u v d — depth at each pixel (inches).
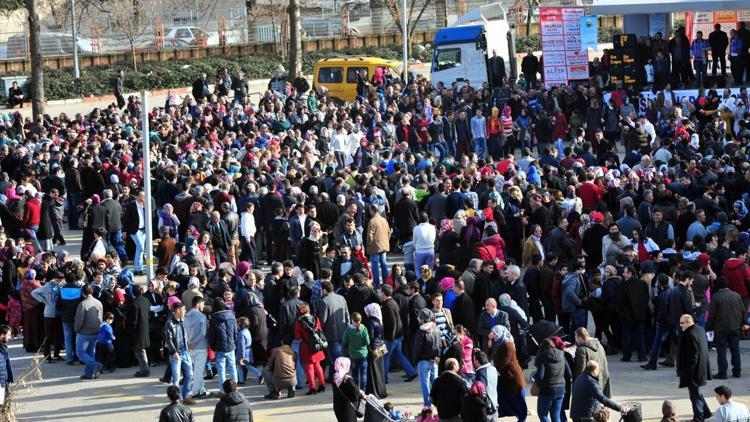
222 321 967.6
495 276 1040.8
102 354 1063.6
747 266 1058.1
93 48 3363.7
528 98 2046.0
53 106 2878.9
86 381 1053.2
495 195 1309.1
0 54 3302.2
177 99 2429.9
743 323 1009.5
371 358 937.5
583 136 1823.3
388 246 1264.8
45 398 1003.9
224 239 1286.9
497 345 862.5
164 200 1425.9
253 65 3289.9
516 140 1959.9
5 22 3479.3
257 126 1903.3
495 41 2519.7
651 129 1860.2
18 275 1224.2
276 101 2069.4
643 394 946.7
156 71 3132.4
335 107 2073.1
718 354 984.9
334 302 982.4
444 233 1231.5
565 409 850.1
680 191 1339.8
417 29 3730.3
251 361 1038.4
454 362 800.3
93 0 3289.9
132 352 1091.3
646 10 2117.4
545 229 1279.5
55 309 1117.7
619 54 2118.6
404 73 2536.9
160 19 3747.5
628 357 1047.0
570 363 848.3
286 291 1019.3
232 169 1501.0
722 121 1860.2
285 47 3442.4
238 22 3745.1
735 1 2053.4
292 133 1793.8
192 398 977.5
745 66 2122.3
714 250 1107.9
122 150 1646.2
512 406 831.7
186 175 1451.8
